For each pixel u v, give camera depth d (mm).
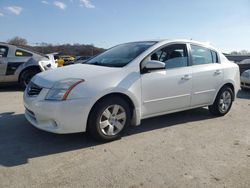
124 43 5625
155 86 4602
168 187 3012
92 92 3916
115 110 4219
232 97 6098
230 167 3525
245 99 8375
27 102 4195
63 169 3354
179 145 4219
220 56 5859
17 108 6250
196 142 4367
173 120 5543
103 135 4148
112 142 4258
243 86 10141
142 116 4586
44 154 3771
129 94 4266
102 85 4012
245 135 4773
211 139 4527
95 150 3938
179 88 4957
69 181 3076
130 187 2992
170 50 4973
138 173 3301
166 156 3801
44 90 3955
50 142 4203
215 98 5730
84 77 4023
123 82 4211
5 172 3244
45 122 3979
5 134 4500
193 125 5258
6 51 8750
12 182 3023
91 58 5465
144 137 4520
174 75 4863
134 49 4895
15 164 3455
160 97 4715
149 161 3631
